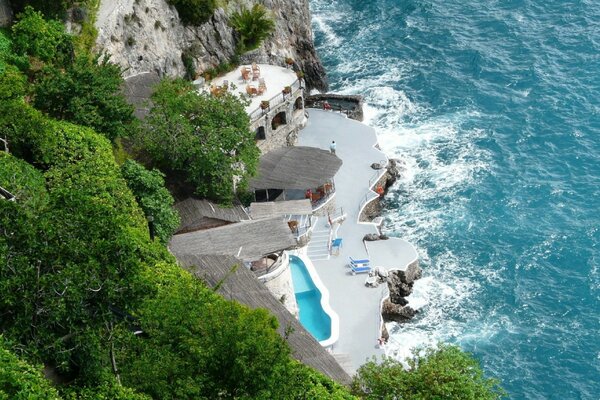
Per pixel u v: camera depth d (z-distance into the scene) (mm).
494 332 82938
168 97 84125
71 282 43000
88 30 86938
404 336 82250
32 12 81375
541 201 97250
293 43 116062
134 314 47875
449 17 129625
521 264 89875
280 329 67688
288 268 80562
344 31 129625
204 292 55625
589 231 92875
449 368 56906
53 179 66062
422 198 98500
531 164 102312
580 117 108688
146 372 47438
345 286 84938
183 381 46531
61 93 74125
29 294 42281
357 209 94625
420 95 115000
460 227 94562
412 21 129625
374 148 103562
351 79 119438
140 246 63031
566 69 116812
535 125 108000
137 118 81000
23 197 53469
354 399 56438
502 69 117938
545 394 77250
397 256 88938
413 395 54969
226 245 78062
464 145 105688
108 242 45312
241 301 69125
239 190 89312
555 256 90500
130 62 91562
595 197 97250
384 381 56750
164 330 49000
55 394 41844
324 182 91188
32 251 43375
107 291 44500
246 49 107000
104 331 46812
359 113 110688
